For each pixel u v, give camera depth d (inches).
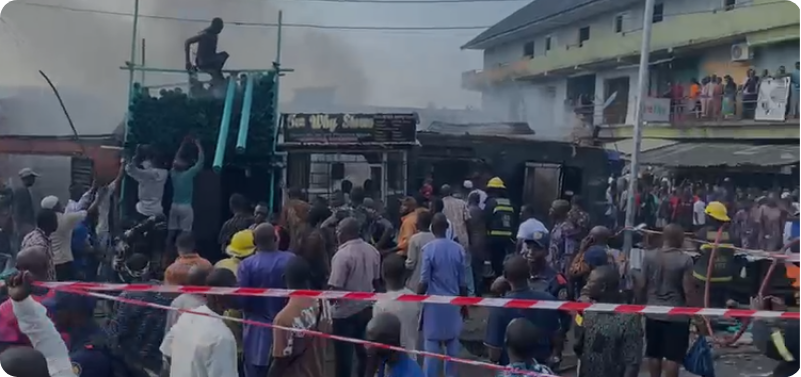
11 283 186.9
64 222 360.8
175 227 472.1
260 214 405.4
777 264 419.2
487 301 220.2
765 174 680.4
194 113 503.2
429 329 276.8
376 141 581.9
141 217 485.7
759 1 768.3
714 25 815.7
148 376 238.8
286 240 338.6
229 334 195.5
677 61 866.8
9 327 193.6
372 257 285.0
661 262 271.0
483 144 624.4
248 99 503.8
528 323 181.9
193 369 191.6
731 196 648.4
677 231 273.0
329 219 393.1
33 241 312.2
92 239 422.0
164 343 205.2
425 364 275.3
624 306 221.3
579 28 1000.2
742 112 765.3
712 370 273.1
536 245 302.7
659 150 754.2
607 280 244.8
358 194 487.2
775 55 760.3
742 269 418.6
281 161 517.3
